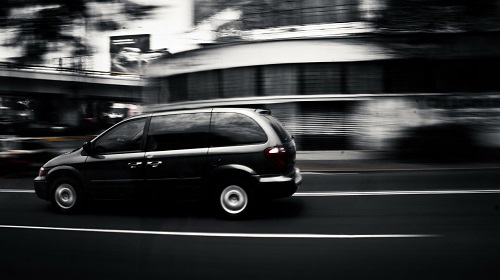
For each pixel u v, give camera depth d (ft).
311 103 58.03
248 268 14.73
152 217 22.41
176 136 22.29
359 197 27.25
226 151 21.45
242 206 21.45
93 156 23.24
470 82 54.44
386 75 55.98
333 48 56.70
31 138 43.47
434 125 45.68
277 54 58.85
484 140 47.19
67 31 27.50
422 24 46.83
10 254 16.49
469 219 21.07
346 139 56.80
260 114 22.20
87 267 15.02
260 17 61.62
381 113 55.21
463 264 14.78
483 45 52.75
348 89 56.95
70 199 23.47
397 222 20.71
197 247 17.15
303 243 17.47
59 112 153.89
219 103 63.00
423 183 32.35
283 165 21.16
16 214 23.65
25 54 27.63
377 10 50.19
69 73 75.10
